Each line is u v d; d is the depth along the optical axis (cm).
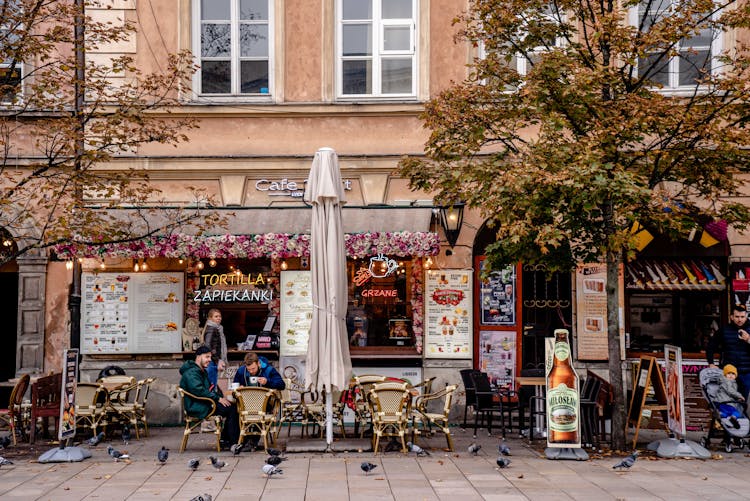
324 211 1160
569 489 889
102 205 1474
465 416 1374
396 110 1504
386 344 1491
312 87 1527
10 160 1467
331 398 1150
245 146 1512
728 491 882
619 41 1114
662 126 1095
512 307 1530
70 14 1352
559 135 1100
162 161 1491
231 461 1073
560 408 1095
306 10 1535
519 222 1038
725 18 1140
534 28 1197
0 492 880
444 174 1150
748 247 1480
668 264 1519
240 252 1370
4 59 1283
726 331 1266
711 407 1195
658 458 1103
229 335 1495
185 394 1156
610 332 1155
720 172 1159
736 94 1106
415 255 1365
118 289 1477
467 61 1518
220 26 1553
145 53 1523
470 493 867
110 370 1404
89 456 1110
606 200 1114
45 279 1486
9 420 1253
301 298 1464
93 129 1238
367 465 945
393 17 1553
